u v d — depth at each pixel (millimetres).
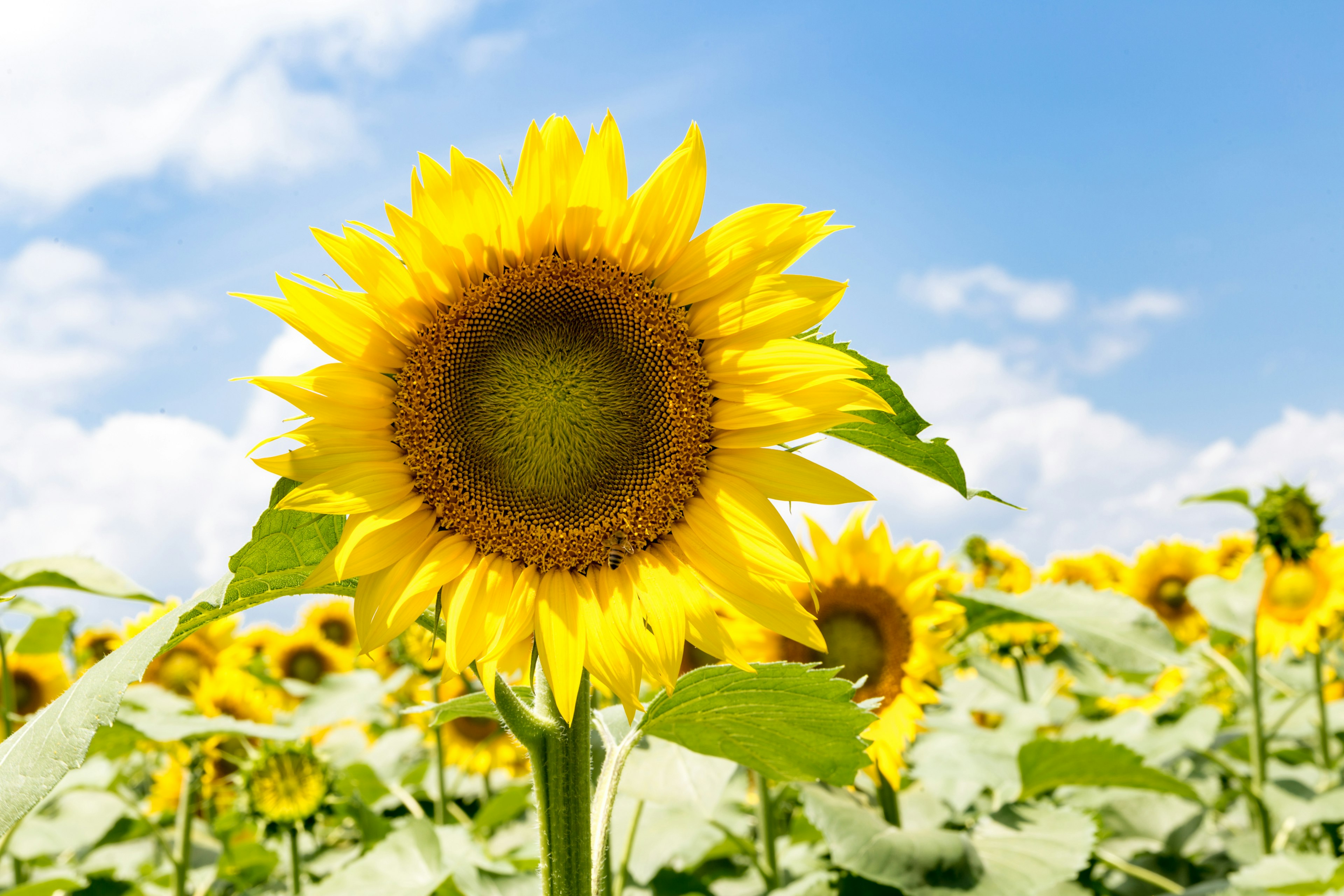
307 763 5324
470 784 8922
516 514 2260
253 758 5320
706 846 5250
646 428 2299
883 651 4551
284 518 2066
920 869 3668
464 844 5125
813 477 2232
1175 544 8305
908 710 4441
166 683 7227
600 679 2143
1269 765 6715
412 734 7176
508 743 7992
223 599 2018
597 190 2264
